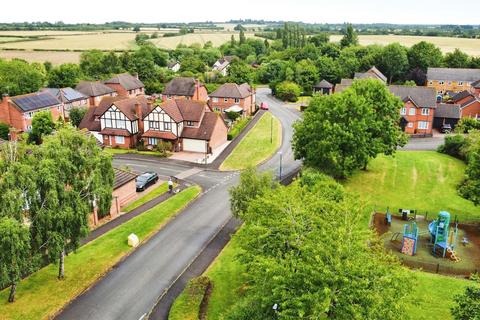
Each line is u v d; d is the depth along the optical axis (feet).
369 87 212.84
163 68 535.60
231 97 351.05
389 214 164.35
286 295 75.77
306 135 198.70
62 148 113.09
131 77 422.00
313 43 654.53
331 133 185.37
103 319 106.63
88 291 118.01
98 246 140.87
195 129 259.60
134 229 153.38
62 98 332.39
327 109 192.44
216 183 206.39
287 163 236.63
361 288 73.41
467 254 141.08
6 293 115.03
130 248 140.97
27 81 408.26
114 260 133.69
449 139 249.55
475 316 78.48
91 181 119.34
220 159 244.83
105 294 116.78
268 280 82.28
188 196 185.78
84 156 118.11
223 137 277.23
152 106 273.75
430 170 222.48
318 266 74.90
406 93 302.66
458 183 205.77
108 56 509.76
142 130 269.44
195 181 209.36
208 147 255.09
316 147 191.62
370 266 77.61
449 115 311.06
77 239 117.70
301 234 90.22
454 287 119.55
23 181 102.27
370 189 198.59
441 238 142.20
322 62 493.77
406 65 493.36
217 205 178.29
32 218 108.06
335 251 78.18
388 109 210.59
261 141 279.69
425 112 297.74
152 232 153.48
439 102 356.18
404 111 298.97
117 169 186.70
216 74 500.74
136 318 107.14
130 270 128.67
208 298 112.57
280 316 78.84
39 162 108.27
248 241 97.91
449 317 105.91
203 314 105.91
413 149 262.88
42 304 111.14
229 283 119.24
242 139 285.64
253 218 106.11
